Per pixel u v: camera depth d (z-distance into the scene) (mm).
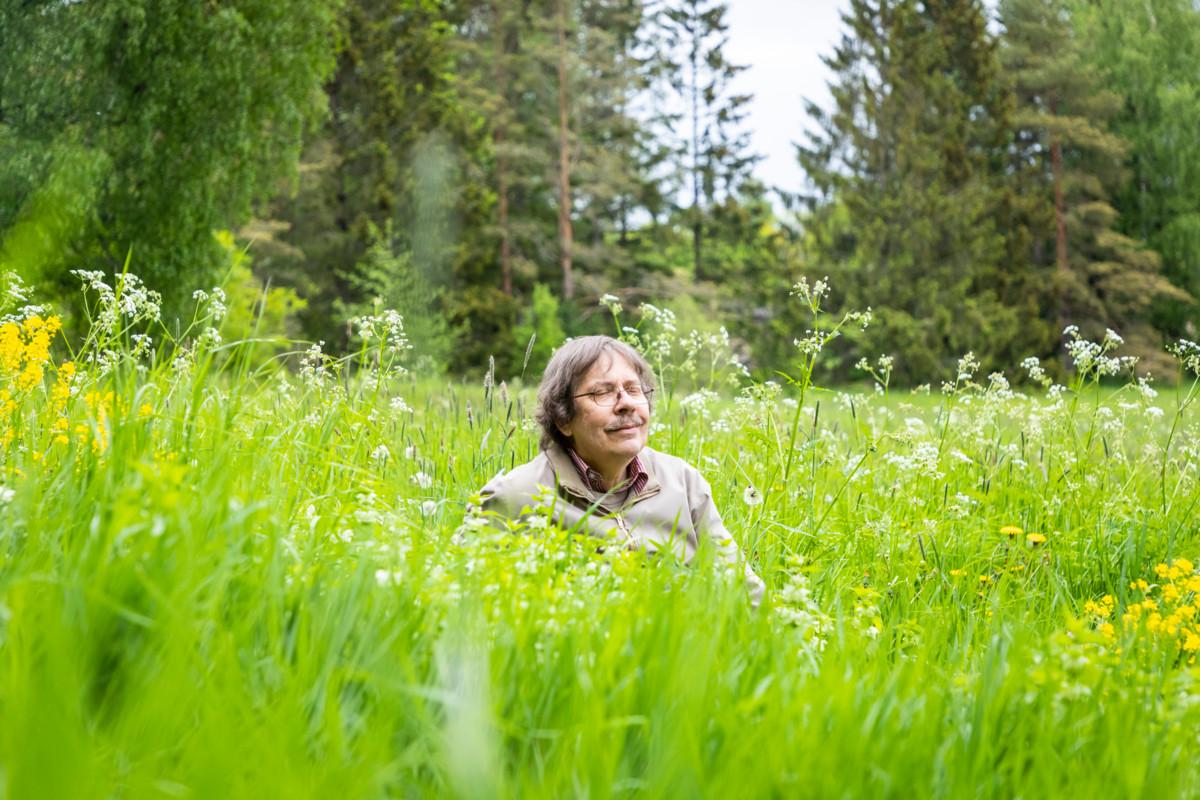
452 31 49531
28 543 2285
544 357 45000
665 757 1803
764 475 5051
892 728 2066
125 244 22109
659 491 3832
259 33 23312
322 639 2068
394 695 1966
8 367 3770
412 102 46344
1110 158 51156
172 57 22094
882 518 4973
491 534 2861
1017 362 44094
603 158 53844
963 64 51156
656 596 2424
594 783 1759
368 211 44750
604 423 3713
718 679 2139
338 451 3934
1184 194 51625
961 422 7008
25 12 21219
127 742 1727
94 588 1947
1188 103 51562
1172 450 6512
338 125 46062
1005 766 2123
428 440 5219
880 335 43656
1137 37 53469
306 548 2480
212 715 1710
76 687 1701
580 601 2484
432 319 41938
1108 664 2564
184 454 2775
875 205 47781
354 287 44062
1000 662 2414
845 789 1850
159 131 22609
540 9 53719
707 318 47156
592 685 1980
